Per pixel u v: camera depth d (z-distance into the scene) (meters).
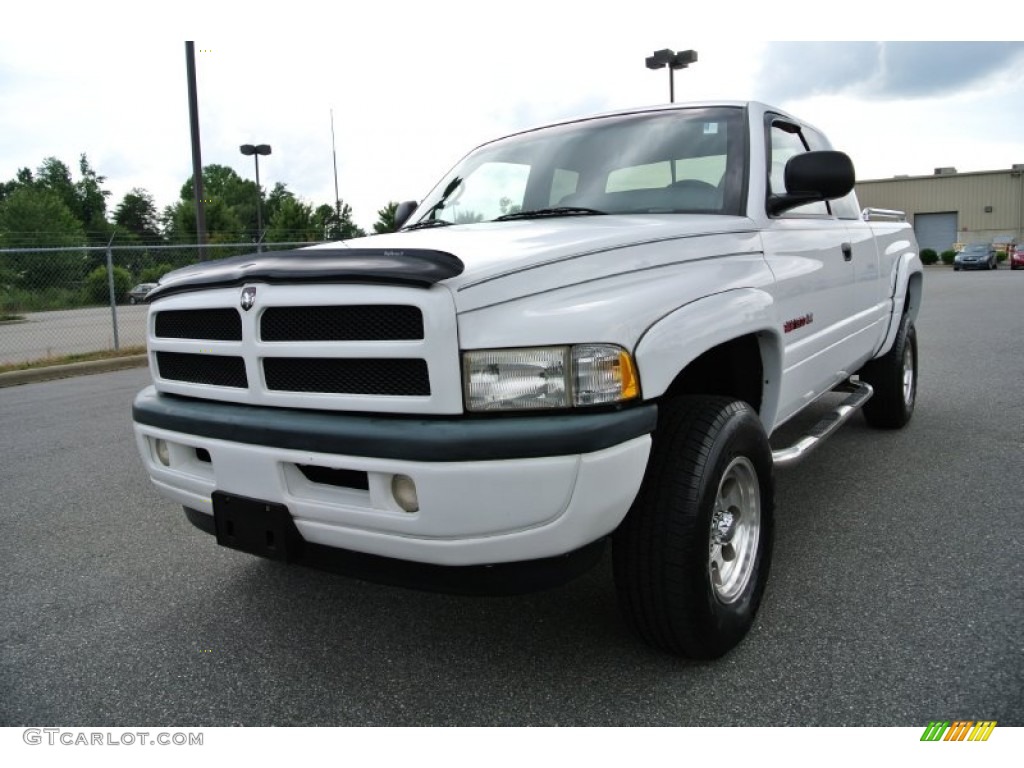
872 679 2.47
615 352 2.19
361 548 2.31
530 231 2.78
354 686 2.57
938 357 8.91
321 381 2.35
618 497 2.21
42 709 2.50
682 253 2.69
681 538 2.41
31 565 3.71
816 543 3.60
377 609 3.13
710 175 3.36
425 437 2.09
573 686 2.51
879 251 4.83
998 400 6.48
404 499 2.20
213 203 66.44
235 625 3.04
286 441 2.32
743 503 2.81
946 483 4.37
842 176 3.17
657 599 2.46
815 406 6.40
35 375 10.94
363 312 2.25
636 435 2.21
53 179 96.19
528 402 2.14
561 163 3.71
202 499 2.66
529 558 2.19
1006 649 2.60
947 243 53.34
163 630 3.02
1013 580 3.12
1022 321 12.15
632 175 3.49
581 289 2.32
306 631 2.97
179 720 2.42
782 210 3.36
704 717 2.32
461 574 2.25
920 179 53.41
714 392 3.29
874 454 5.00
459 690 2.52
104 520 4.35
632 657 2.67
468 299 2.14
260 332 2.45
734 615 2.63
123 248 13.48
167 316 2.84
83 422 7.22
